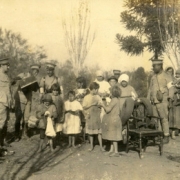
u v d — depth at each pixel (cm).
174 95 810
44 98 673
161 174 534
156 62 789
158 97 760
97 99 682
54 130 675
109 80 812
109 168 562
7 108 662
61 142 756
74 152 666
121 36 913
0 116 646
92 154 653
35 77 803
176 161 609
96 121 678
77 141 769
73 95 704
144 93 942
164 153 668
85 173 533
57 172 540
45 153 661
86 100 681
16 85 772
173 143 764
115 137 633
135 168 563
